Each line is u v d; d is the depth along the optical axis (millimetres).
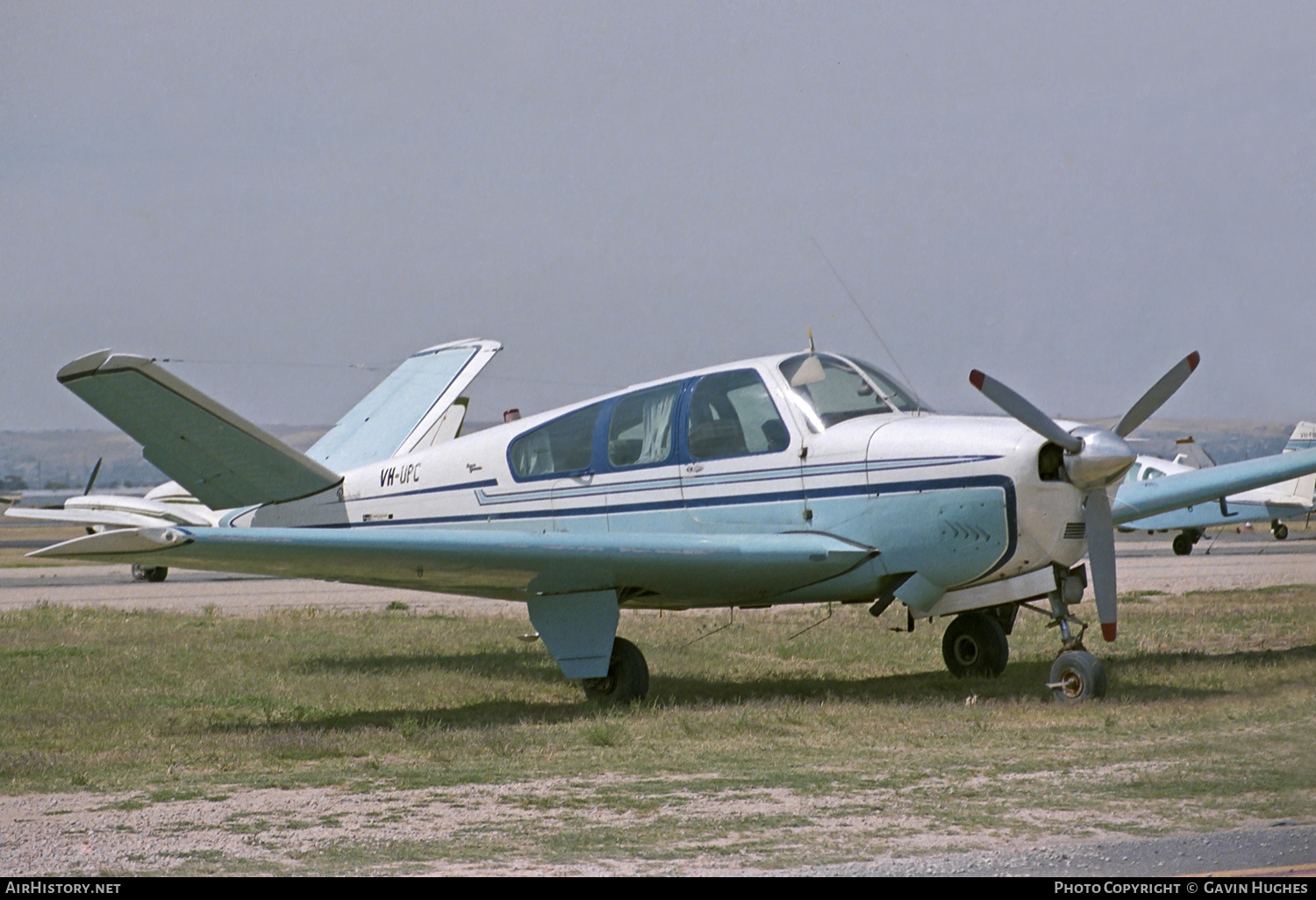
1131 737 15359
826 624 32281
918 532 19219
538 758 14852
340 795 12781
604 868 9797
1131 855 9766
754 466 20938
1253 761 11906
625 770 13945
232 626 32094
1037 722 16781
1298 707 8227
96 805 12359
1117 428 20312
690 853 10227
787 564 19406
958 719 17125
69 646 27609
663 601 21703
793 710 18016
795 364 21188
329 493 27062
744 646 27688
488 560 18328
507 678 23344
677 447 21922
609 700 20391
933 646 27297
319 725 17906
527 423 24469
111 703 19922
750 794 12516
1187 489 26500
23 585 54906
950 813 11445
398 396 31641
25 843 10773
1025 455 18422
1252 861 9469
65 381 23219
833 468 20078
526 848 10453
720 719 17281
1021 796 12062
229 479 26172
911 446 19344
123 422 24266
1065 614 19500
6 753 15562
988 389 18312
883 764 14023
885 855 10031
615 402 23109
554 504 23547
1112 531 19094
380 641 29125
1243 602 36188
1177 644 26438
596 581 19734
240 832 11133
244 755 15141
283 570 18953
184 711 19141
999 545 18594
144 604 42469
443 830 11156
